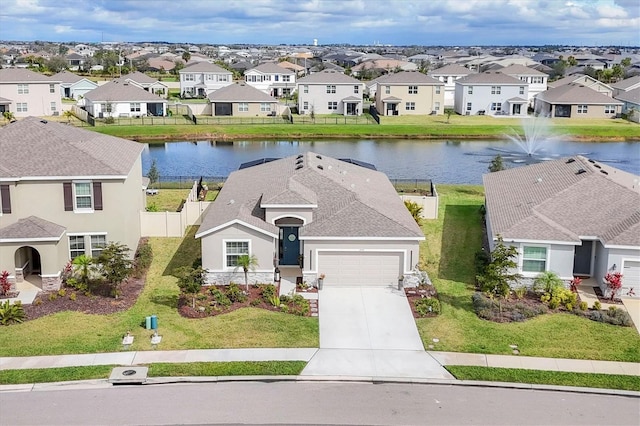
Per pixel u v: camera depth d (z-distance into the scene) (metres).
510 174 45.12
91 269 31.77
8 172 31.83
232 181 42.88
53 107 97.25
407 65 182.88
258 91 102.50
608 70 164.62
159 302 30.31
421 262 36.19
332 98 104.38
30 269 33.44
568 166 41.09
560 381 23.33
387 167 69.31
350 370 24.06
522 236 31.58
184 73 123.19
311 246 31.95
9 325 27.48
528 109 115.19
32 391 22.30
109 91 96.50
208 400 21.84
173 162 71.62
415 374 23.86
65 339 26.22
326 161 43.25
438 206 47.03
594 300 30.83
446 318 28.92
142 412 21.05
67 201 32.94
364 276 32.50
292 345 25.97
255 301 29.84
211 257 32.03
